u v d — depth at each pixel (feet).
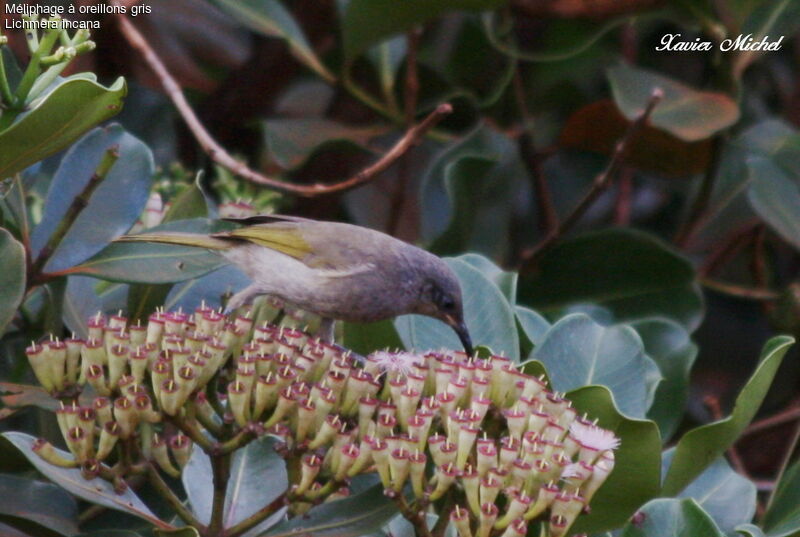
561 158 48.67
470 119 43.62
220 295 29.81
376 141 43.65
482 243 40.63
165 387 20.10
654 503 22.15
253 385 21.01
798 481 25.94
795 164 39.91
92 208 26.13
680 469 24.06
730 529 25.76
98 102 21.25
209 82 47.55
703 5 40.60
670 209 49.60
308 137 40.27
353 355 24.57
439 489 19.56
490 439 20.44
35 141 21.65
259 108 45.09
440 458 19.72
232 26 48.16
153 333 20.75
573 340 27.35
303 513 20.83
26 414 29.19
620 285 39.40
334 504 21.39
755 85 48.88
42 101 21.07
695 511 21.86
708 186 42.09
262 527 21.40
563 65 45.65
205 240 30.60
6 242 22.03
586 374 26.99
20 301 21.86
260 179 30.78
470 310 28.96
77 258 25.48
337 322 34.32
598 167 48.47
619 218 46.78
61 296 26.12
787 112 47.16
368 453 19.97
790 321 40.14
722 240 43.01
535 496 19.56
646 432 21.85
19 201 25.36
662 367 31.96
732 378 48.44
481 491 19.15
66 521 21.93
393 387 21.17
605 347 27.30
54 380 20.74
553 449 19.49
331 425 20.20
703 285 43.70
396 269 31.37
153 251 25.93
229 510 22.24
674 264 38.93
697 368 48.44
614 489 22.38
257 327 21.91
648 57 49.37
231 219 28.66
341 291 31.24
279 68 44.75
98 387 20.48
